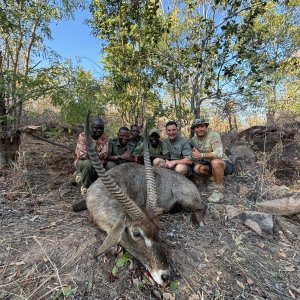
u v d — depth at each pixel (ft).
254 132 13.89
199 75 12.86
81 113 10.21
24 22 10.67
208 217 8.39
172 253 6.60
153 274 5.53
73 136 15.81
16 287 5.62
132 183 8.07
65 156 12.80
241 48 11.98
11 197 8.67
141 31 12.27
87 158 8.75
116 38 12.86
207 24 12.02
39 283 5.70
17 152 11.07
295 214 8.79
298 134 12.81
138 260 6.06
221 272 6.38
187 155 9.78
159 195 8.39
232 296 5.93
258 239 7.70
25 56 11.71
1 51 10.72
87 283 5.79
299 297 6.20
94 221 7.04
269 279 6.51
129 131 9.95
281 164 11.50
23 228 7.13
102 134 9.27
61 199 8.80
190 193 8.45
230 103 13.73
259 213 8.39
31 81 9.91
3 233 6.91
